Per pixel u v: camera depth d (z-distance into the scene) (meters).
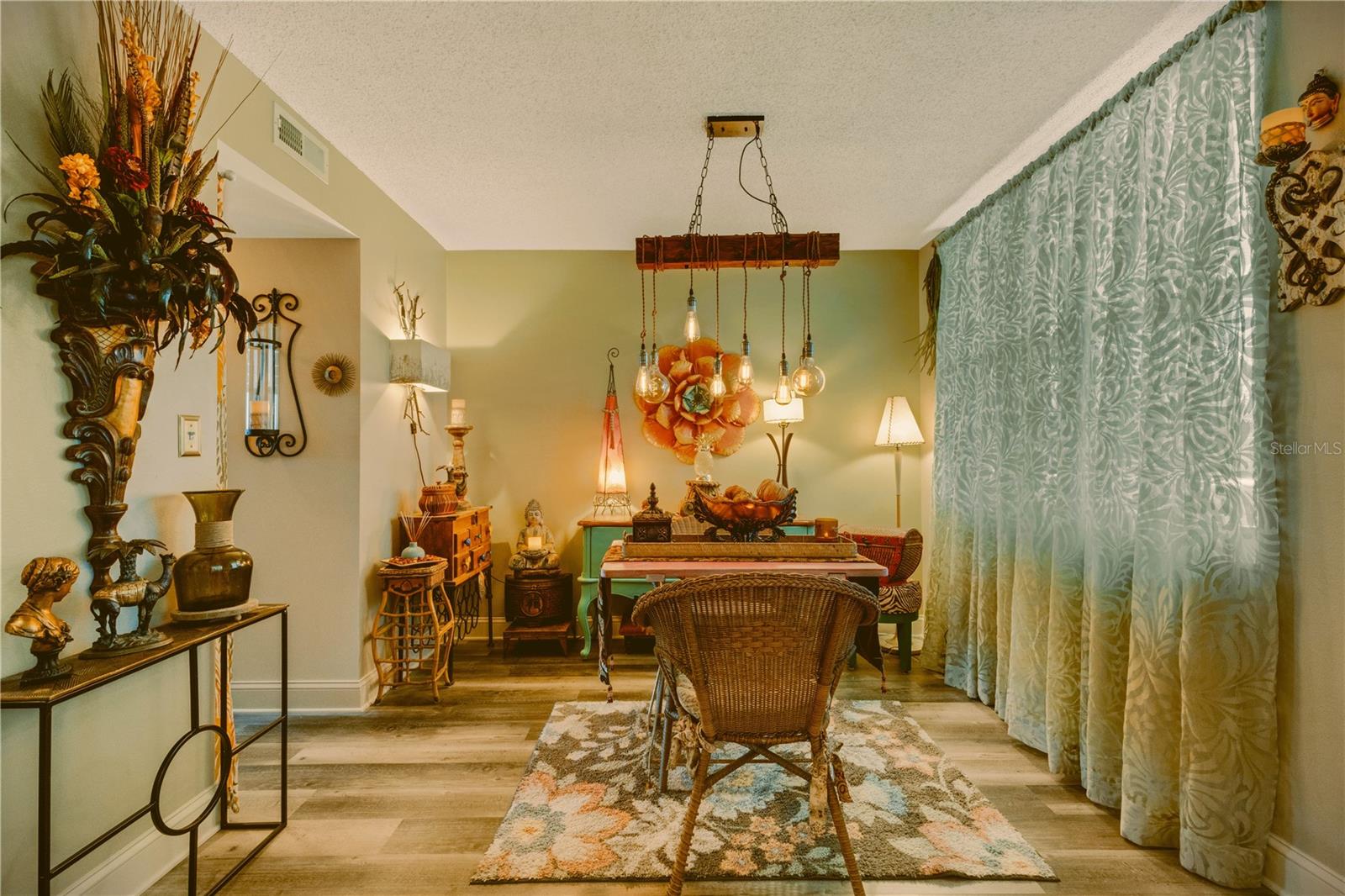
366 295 3.09
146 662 1.47
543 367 4.30
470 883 1.74
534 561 3.91
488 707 3.01
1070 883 1.74
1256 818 1.69
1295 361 1.65
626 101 2.45
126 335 1.57
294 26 2.00
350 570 2.99
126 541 1.63
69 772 1.52
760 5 1.91
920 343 4.20
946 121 2.60
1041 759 2.48
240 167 2.22
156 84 1.57
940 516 3.66
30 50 1.46
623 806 2.10
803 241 2.53
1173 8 1.92
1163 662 1.89
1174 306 1.93
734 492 2.70
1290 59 1.66
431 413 3.99
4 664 1.37
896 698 3.12
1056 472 2.47
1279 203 1.62
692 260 2.55
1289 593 1.67
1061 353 2.45
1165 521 1.91
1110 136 2.31
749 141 2.77
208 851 1.89
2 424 1.39
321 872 1.79
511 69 2.23
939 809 2.08
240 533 2.98
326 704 2.97
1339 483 1.55
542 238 4.09
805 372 2.57
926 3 1.90
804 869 1.78
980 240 3.27
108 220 1.43
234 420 3.00
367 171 3.06
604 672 2.65
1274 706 1.68
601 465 4.23
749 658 1.62
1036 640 2.55
